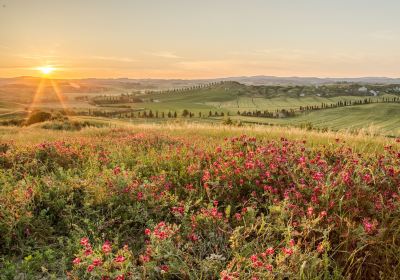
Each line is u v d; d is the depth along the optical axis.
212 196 6.61
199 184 7.18
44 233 5.68
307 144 11.12
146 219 5.91
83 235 5.38
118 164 8.71
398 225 4.95
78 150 10.34
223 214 6.04
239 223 5.56
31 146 10.52
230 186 6.46
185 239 5.23
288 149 8.15
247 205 6.23
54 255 5.14
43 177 7.49
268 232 4.95
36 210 6.28
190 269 4.51
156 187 6.77
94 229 5.63
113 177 7.02
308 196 5.87
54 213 6.26
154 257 4.46
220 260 4.56
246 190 6.75
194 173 7.32
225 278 3.85
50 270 4.83
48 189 6.75
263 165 7.00
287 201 5.49
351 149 9.38
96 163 8.60
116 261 4.12
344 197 5.53
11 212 5.74
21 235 5.57
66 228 5.89
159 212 6.05
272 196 5.98
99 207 6.27
